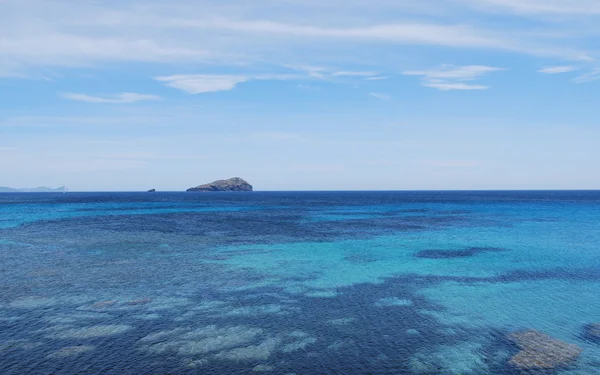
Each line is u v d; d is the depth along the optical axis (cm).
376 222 7250
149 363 1564
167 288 2656
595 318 2141
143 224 6662
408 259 3716
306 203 14975
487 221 7419
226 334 1866
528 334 1894
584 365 1594
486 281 2911
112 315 2116
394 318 2109
